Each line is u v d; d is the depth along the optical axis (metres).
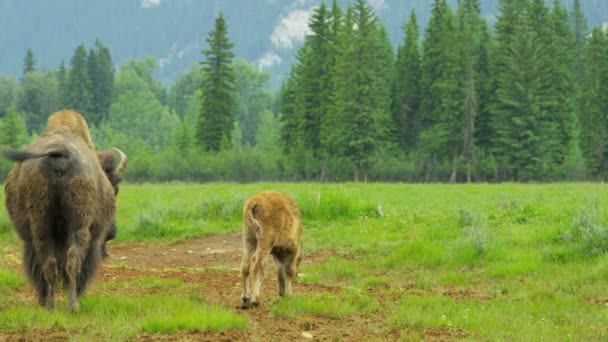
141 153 127.38
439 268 25.39
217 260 29.12
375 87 114.69
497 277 23.36
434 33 130.50
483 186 75.38
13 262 27.55
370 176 120.44
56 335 14.52
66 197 16.34
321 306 17.61
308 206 38.22
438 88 123.88
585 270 22.88
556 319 17.39
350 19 115.69
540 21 126.50
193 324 15.26
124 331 14.66
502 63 123.06
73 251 16.31
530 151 113.38
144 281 21.84
